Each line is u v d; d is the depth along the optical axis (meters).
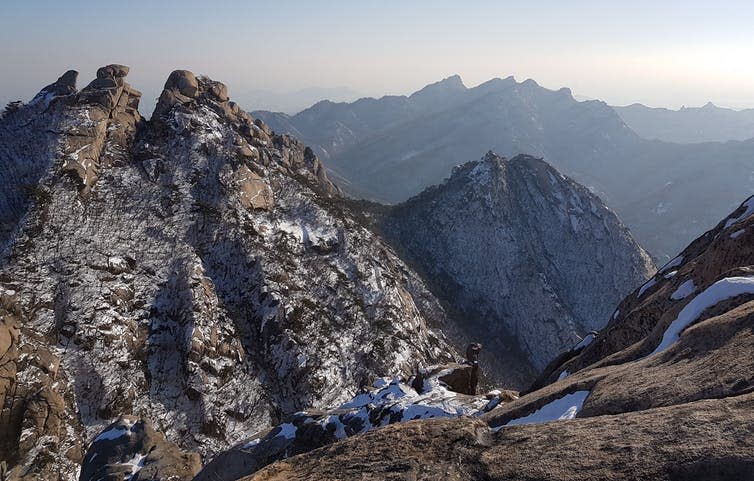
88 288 76.81
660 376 10.99
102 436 29.98
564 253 188.00
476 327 150.50
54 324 70.44
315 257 109.88
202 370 76.19
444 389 30.14
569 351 34.47
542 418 13.29
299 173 158.00
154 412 69.12
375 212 195.00
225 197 107.62
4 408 57.28
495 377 126.06
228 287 93.88
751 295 13.84
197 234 98.44
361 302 103.50
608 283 183.12
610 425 8.38
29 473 53.78
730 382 8.99
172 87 130.00
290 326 88.56
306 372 82.50
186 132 117.50
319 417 27.56
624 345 25.03
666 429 7.68
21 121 100.06
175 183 105.94
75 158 95.38
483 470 8.05
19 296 70.38
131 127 113.12
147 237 91.88
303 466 9.54
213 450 68.00
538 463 7.79
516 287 166.88
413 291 135.12
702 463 6.67
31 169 92.56
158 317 80.88
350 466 8.91
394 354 92.06
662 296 24.34
